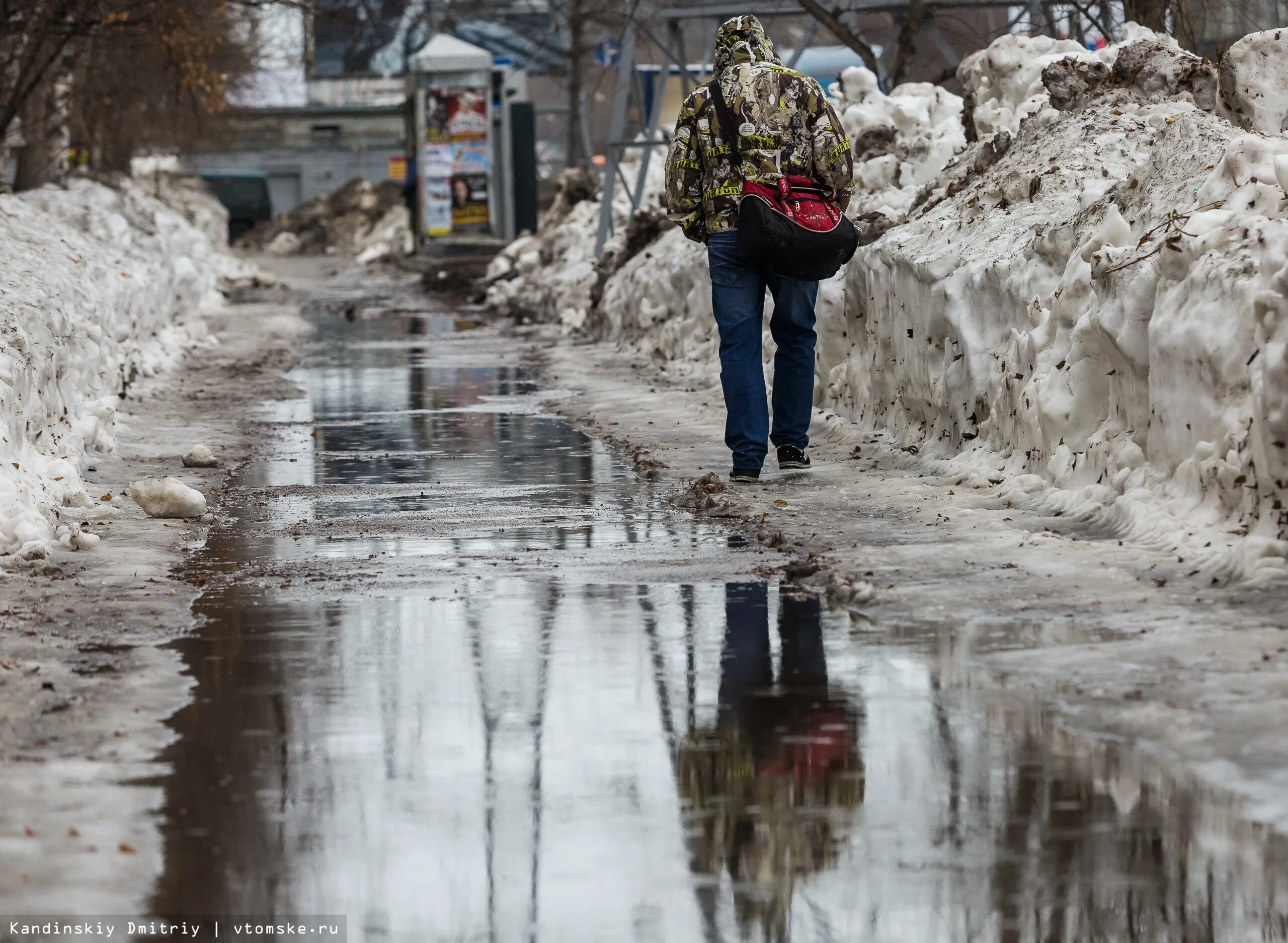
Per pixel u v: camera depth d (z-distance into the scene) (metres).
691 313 52.94
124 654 16.56
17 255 41.53
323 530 24.31
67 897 10.25
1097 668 14.72
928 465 27.97
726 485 27.27
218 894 10.29
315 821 11.57
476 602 18.88
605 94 142.12
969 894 10.03
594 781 12.38
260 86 148.25
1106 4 56.56
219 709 14.46
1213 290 20.27
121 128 113.56
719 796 11.96
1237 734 12.61
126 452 33.56
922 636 16.42
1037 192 30.06
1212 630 15.77
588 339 67.12
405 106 151.12
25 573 20.77
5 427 25.12
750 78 28.22
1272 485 18.44
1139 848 10.60
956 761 12.52
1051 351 24.77
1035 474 24.42
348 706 14.53
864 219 37.22
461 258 136.75
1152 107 32.25
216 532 24.45
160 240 77.12
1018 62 43.97
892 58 71.12
